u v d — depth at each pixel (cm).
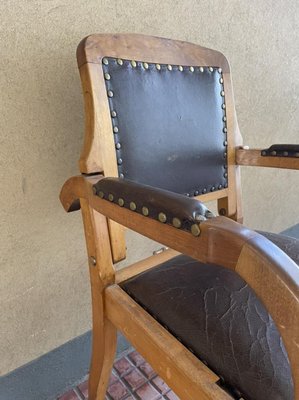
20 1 65
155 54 69
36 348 92
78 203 66
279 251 34
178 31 89
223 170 84
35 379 94
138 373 104
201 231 37
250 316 52
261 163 81
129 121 65
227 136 83
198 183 79
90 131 61
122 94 64
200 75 77
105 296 67
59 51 72
